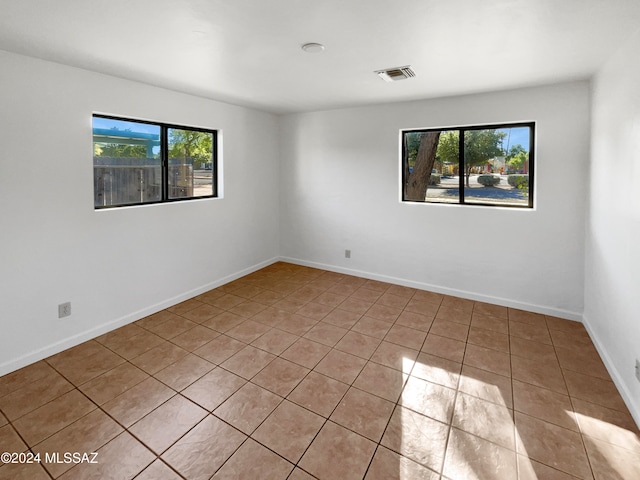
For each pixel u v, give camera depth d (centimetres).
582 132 308
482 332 307
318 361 261
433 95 358
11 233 241
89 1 167
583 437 188
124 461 172
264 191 480
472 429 194
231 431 192
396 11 178
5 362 243
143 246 330
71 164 270
